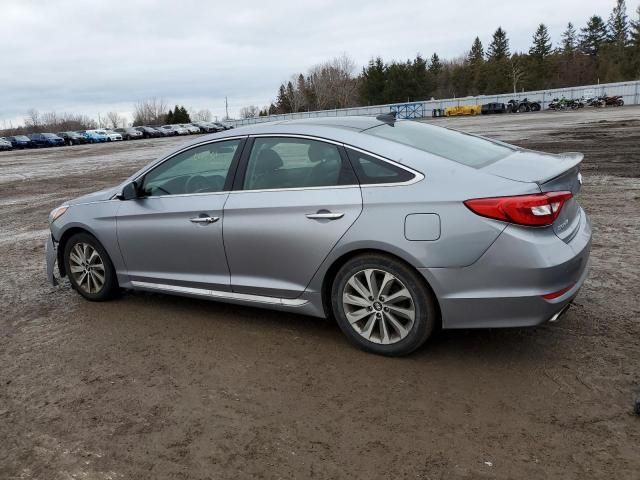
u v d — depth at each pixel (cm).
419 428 293
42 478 270
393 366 360
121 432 304
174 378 361
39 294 552
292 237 381
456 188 334
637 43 9256
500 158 383
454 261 331
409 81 8981
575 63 10038
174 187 450
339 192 366
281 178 396
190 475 267
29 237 861
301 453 278
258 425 304
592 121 3036
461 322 339
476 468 260
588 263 367
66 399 342
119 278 491
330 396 329
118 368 379
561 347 371
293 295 396
